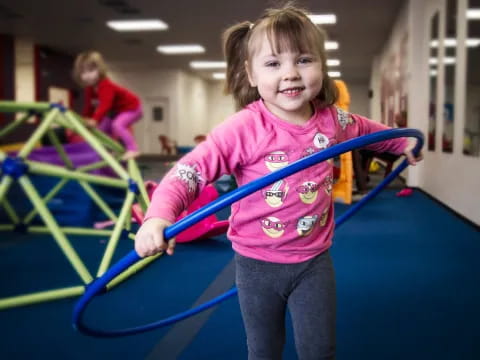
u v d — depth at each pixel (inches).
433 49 213.6
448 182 176.4
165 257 109.3
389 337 65.9
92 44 450.6
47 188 148.0
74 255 82.3
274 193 42.6
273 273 43.1
